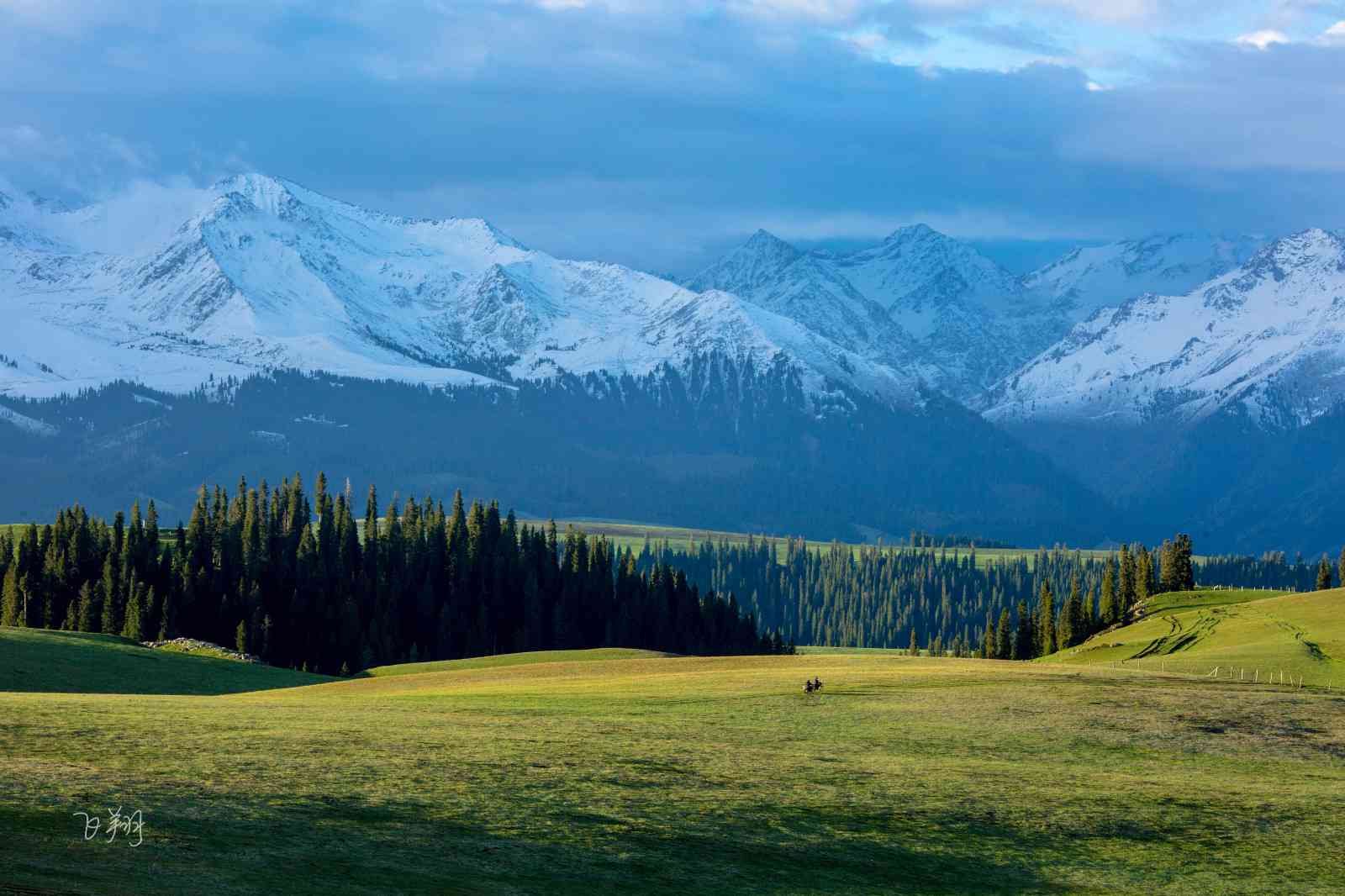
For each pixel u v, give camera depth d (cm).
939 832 5959
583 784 6134
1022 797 6600
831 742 7812
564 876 4931
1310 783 7275
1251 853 5988
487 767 6297
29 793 5016
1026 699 9356
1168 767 7581
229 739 6550
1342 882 5691
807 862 5431
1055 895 5384
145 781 5416
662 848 5366
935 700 9306
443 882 4678
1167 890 5519
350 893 4431
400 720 7712
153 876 4278
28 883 4000
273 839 4856
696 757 6981
